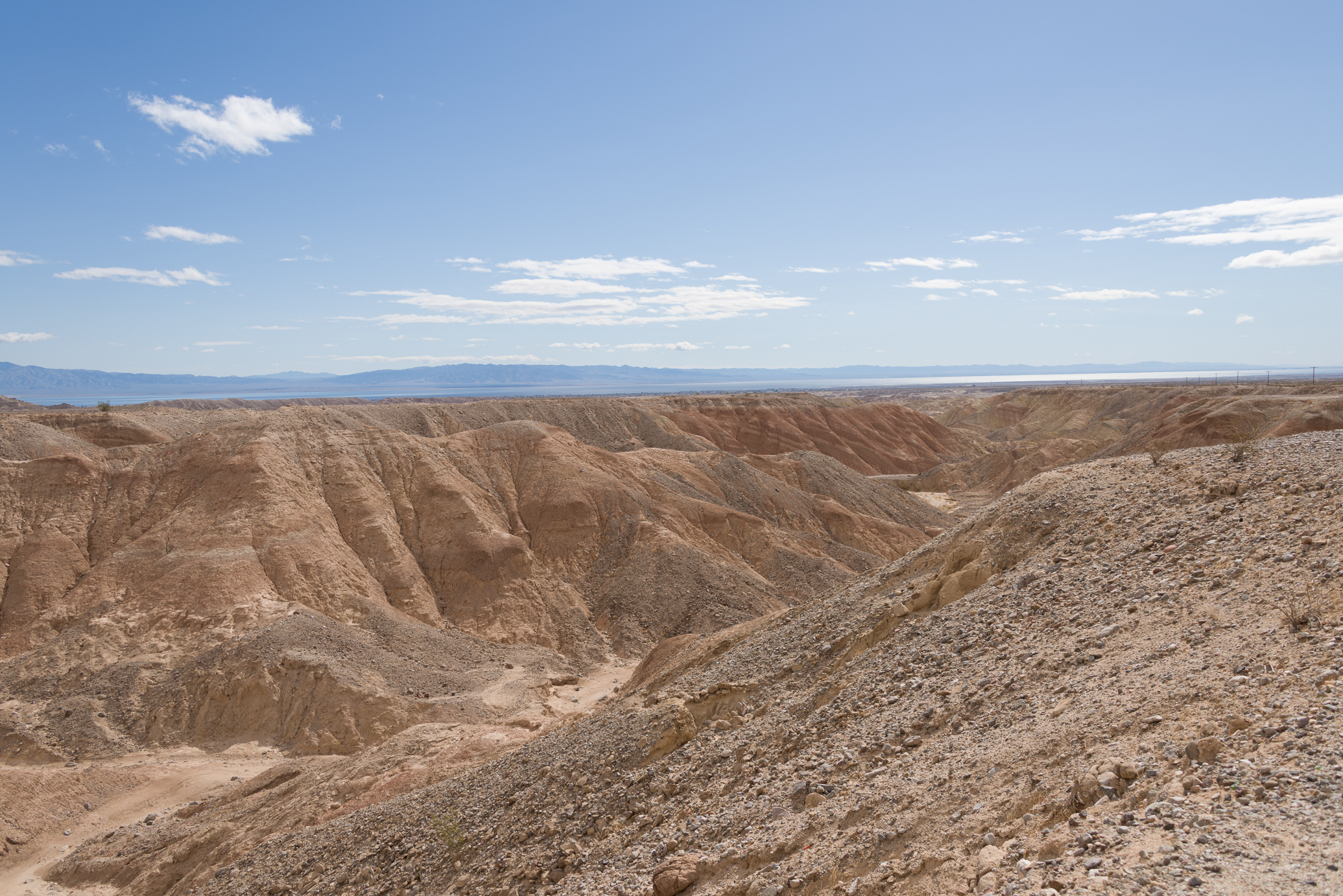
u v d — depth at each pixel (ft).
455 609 197.88
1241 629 33.96
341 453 228.02
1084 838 24.35
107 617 165.68
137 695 147.84
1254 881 19.71
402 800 72.64
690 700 60.13
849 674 52.49
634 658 184.96
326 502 213.87
